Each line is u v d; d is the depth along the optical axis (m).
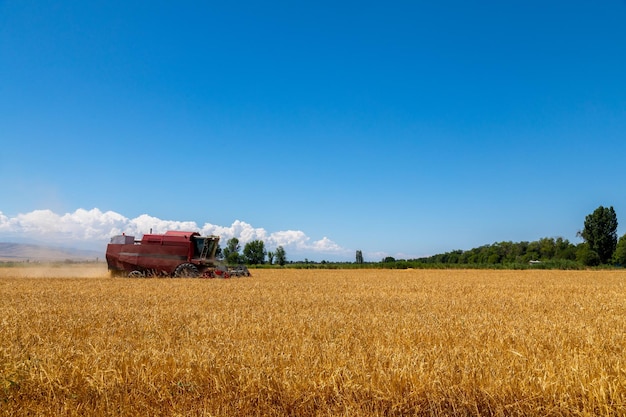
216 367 6.62
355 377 6.30
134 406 5.91
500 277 43.16
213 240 30.55
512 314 13.74
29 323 10.66
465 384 6.08
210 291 20.36
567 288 27.31
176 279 27.78
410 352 7.43
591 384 5.94
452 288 26.38
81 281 25.84
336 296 19.48
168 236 29.83
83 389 6.14
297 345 7.86
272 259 95.06
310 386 6.10
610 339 8.77
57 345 7.96
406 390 6.04
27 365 6.62
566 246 112.75
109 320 11.27
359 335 9.12
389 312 13.78
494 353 7.56
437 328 9.98
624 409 5.61
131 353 7.28
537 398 5.91
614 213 93.62
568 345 8.20
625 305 17.00
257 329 9.65
